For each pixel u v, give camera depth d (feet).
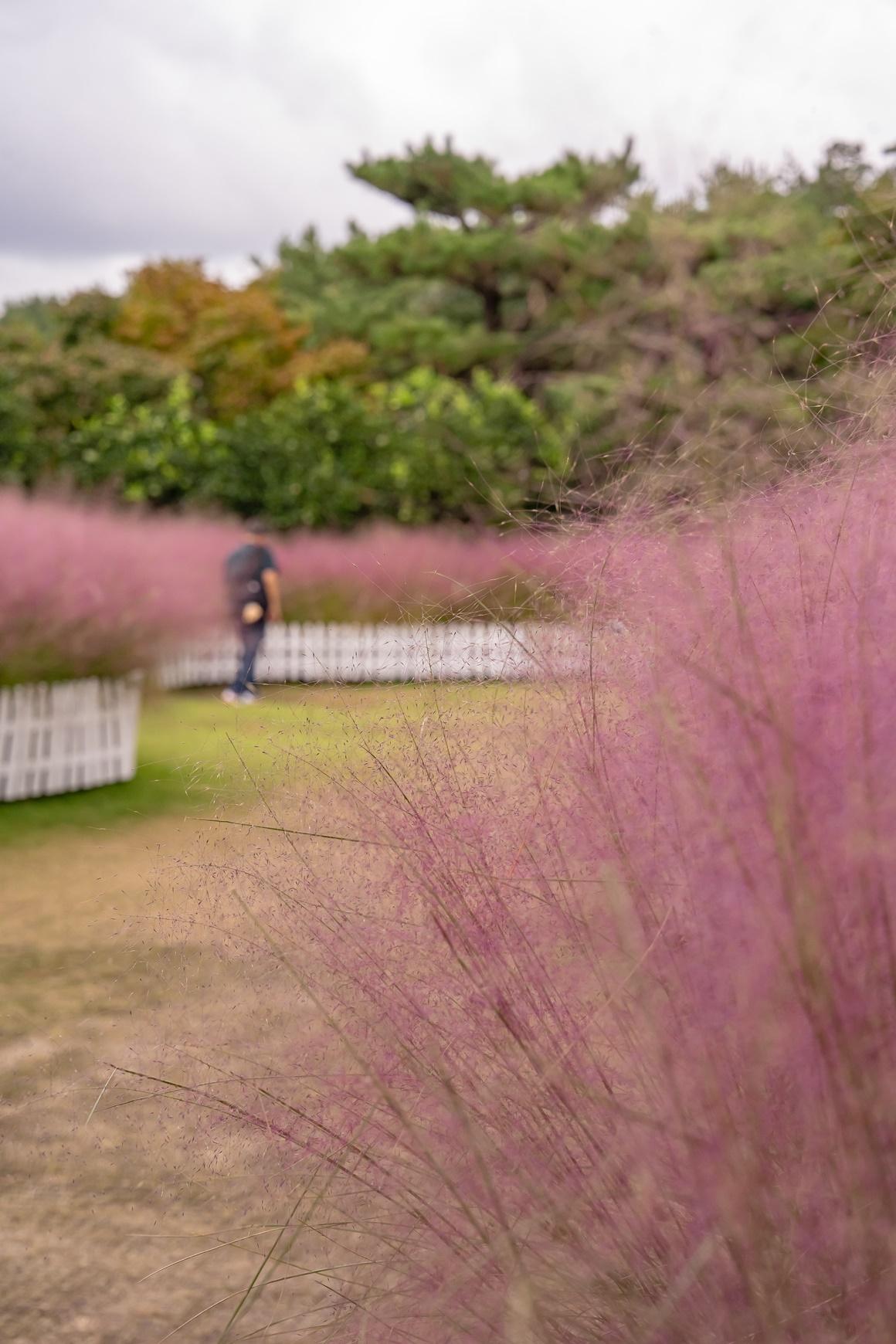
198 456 76.69
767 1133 4.11
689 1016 4.31
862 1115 3.90
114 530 35.65
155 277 131.85
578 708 5.09
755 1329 4.14
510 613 5.34
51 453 79.61
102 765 27.76
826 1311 4.05
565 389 76.23
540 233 109.40
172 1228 7.57
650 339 68.74
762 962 4.10
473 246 115.55
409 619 5.44
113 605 27.35
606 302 82.43
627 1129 4.40
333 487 74.43
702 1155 4.15
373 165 125.18
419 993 5.06
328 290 148.25
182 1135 5.74
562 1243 4.56
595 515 5.41
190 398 97.35
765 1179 4.05
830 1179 4.04
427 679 5.38
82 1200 7.91
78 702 27.37
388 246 122.93
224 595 40.47
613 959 4.58
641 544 5.18
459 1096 4.85
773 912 4.07
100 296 120.06
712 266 67.82
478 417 77.87
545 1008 4.78
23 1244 7.68
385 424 77.56
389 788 5.21
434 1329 5.09
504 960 4.83
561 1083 4.62
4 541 27.96
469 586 5.42
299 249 180.04
